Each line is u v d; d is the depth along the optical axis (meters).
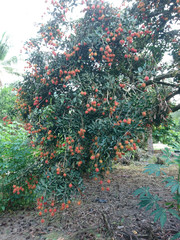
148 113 3.21
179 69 3.29
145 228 2.32
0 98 7.45
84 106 2.58
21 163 3.05
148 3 3.28
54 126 2.69
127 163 6.58
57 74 2.97
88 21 2.92
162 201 3.20
